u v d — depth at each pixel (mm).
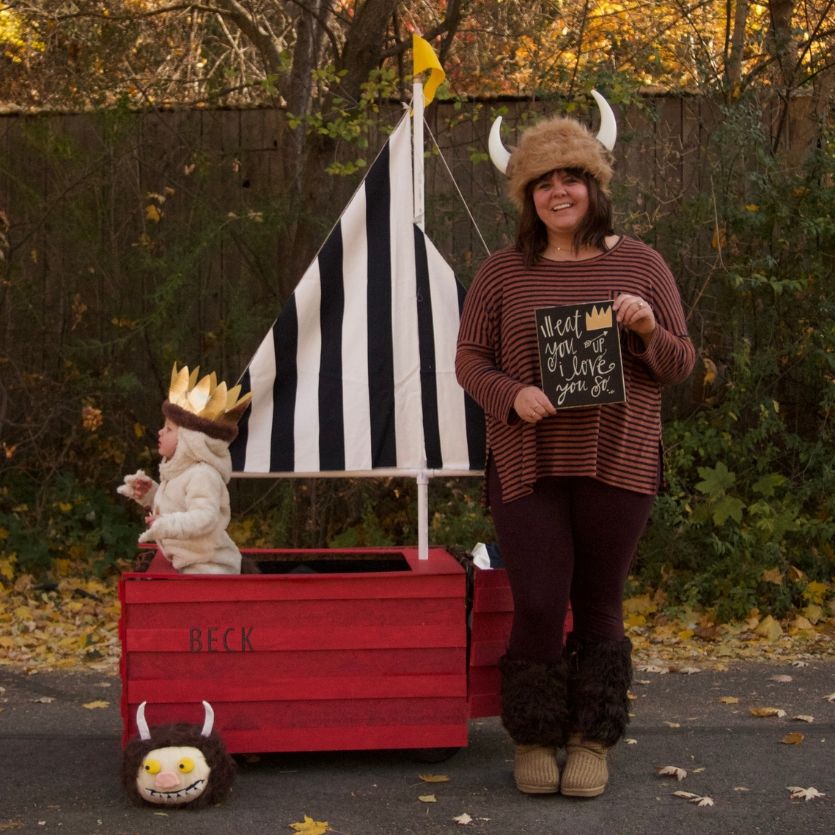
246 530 7480
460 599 3936
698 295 6645
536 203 3621
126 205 7441
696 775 3904
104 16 7492
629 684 3734
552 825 3449
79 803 3652
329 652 3904
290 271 7258
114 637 6082
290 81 7457
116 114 7266
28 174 7496
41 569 7121
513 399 3479
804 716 4598
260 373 4246
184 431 4027
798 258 6727
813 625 6266
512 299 3633
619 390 3373
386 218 4266
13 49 8312
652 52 6945
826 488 6621
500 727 4570
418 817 3523
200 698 3873
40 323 7543
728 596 6383
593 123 7004
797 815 3525
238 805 3641
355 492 7090
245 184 7418
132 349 7543
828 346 6672
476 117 6926
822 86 6965
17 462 7551
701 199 6664
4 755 4156
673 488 6598
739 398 6648
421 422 4227
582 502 3578
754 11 7602
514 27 7293
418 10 8414
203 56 8992
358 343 4258
